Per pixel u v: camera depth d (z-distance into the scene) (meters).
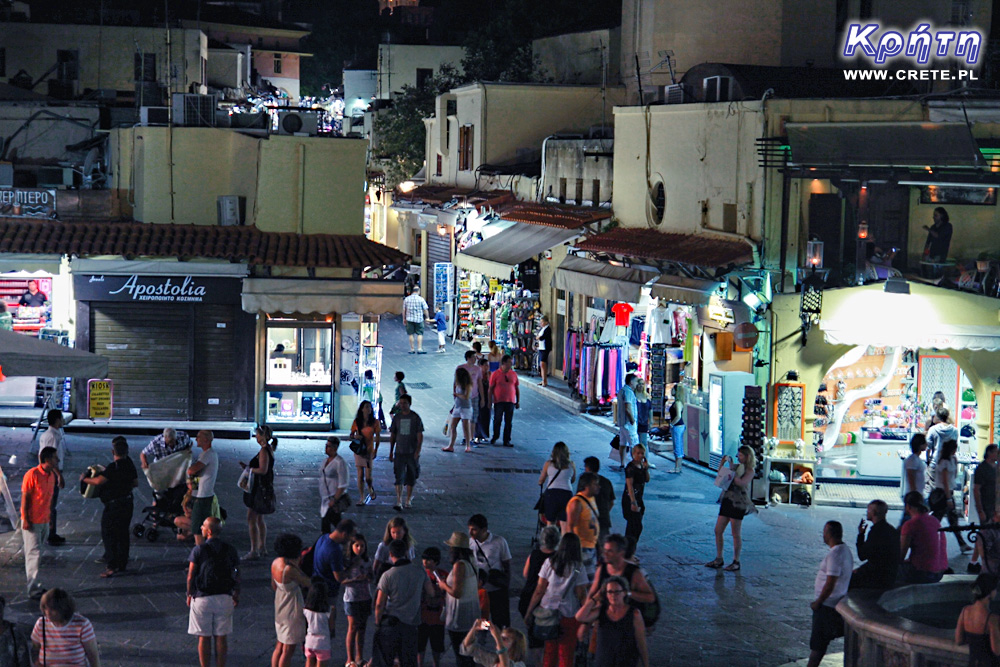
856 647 12.60
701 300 23.06
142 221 27.81
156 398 27.23
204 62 56.28
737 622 15.68
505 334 37.59
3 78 53.50
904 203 22.95
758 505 22.36
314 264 26.28
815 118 22.81
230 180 28.06
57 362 18.02
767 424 22.84
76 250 26.08
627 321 28.55
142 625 14.85
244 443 26.28
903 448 23.77
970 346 21.95
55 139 31.23
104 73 54.03
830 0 34.59
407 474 20.92
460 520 20.48
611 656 11.64
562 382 34.72
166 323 27.08
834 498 22.67
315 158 27.70
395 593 12.55
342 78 97.25
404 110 52.66
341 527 13.66
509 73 47.16
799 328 22.59
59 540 18.39
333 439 17.66
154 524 18.66
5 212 27.59
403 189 48.31
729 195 24.33
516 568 17.78
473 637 11.42
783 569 18.20
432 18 82.38
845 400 23.89
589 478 15.28
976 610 11.16
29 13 55.94
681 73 34.94
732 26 34.59
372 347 27.95
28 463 23.45
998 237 23.02
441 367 37.03
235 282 26.91
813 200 22.56
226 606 13.02
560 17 47.44
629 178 29.58
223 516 17.78
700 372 26.22
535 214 32.66
